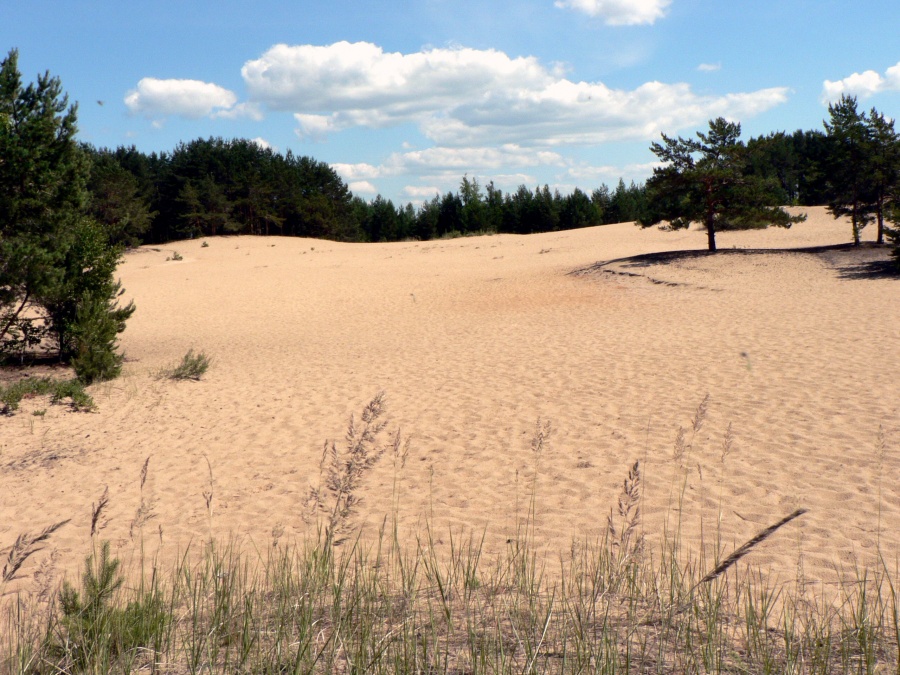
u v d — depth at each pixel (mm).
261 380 13117
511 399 10562
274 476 7938
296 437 9414
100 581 4184
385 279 31766
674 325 16453
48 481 8281
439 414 10039
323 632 3627
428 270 34594
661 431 8477
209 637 3627
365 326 20391
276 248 52594
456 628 3686
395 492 7164
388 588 4363
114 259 14719
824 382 10055
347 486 4539
